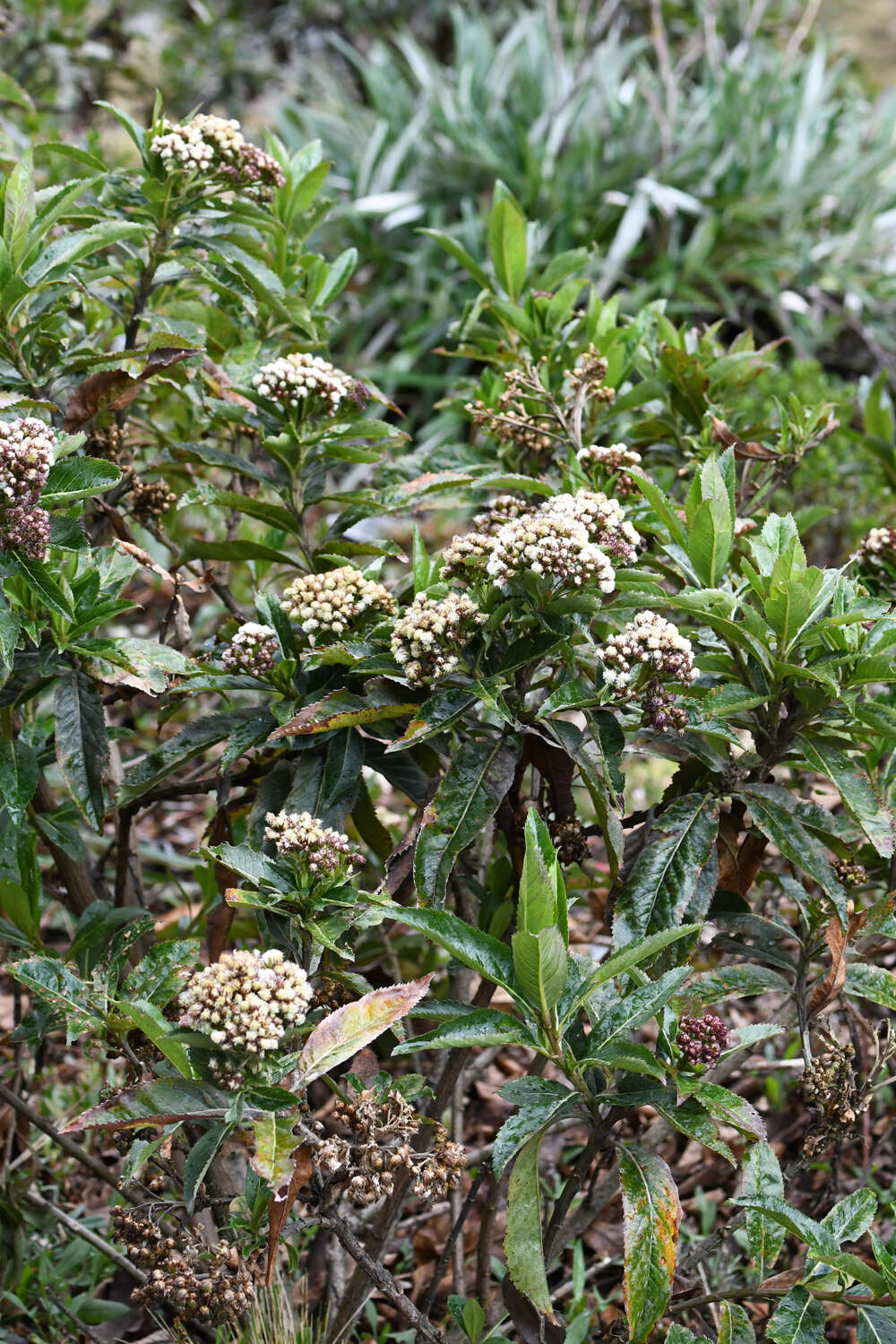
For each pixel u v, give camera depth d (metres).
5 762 2.07
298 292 2.90
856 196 8.25
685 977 1.74
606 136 8.36
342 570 2.11
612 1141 1.85
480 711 2.05
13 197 2.13
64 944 3.47
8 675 1.97
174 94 7.96
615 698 1.90
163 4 8.63
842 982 1.96
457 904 2.42
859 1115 2.10
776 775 3.09
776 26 10.45
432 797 2.02
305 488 2.40
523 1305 1.89
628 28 10.15
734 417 3.09
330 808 2.05
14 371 2.34
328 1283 2.44
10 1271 2.44
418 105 8.69
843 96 9.61
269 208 2.83
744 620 2.05
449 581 2.04
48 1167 2.90
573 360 2.84
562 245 7.64
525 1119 1.71
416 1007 1.78
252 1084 1.66
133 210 2.44
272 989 1.66
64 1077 3.18
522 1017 1.92
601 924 3.01
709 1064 1.79
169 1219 2.39
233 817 2.60
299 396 2.22
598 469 2.43
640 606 1.96
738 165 8.03
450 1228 2.66
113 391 2.22
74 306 2.74
